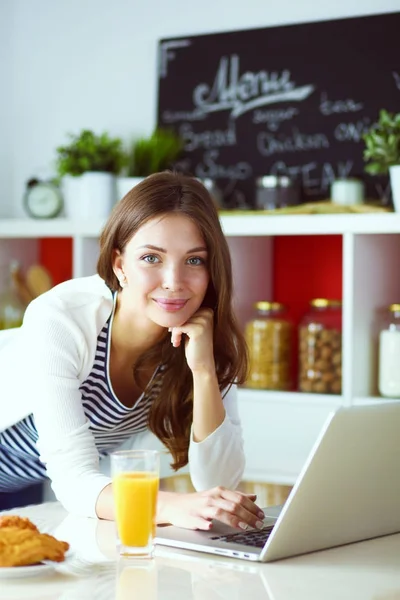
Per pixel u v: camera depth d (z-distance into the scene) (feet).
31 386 6.10
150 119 12.86
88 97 13.26
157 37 12.80
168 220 5.80
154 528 4.74
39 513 5.82
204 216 5.87
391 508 5.39
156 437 7.20
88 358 6.26
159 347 6.59
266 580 4.37
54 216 12.60
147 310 5.95
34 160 13.66
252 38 12.17
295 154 11.91
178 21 12.66
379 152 10.49
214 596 4.07
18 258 13.52
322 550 5.00
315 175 11.78
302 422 10.62
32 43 13.65
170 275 5.83
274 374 11.20
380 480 5.16
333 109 11.67
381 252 10.88
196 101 12.53
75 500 5.70
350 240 10.28
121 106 13.03
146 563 4.61
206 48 12.47
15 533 4.46
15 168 13.80
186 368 6.66
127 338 6.44
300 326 11.14
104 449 7.34
